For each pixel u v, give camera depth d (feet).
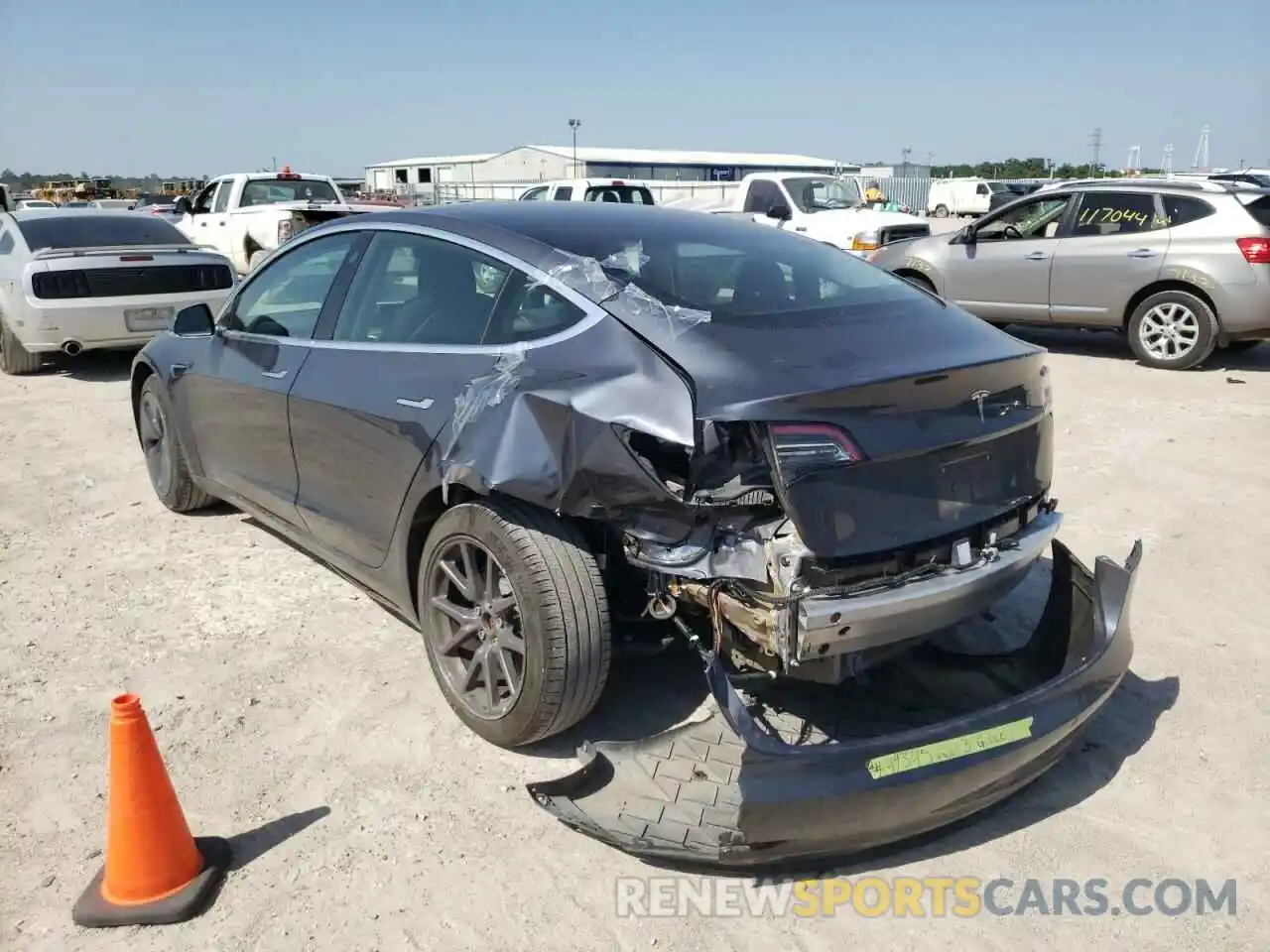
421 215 12.87
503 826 9.93
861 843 8.84
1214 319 30.96
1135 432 24.27
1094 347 37.01
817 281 11.69
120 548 16.88
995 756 9.17
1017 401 10.52
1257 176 80.28
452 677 11.51
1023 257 34.78
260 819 9.99
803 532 8.89
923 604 9.47
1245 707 12.19
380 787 10.50
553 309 10.72
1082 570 11.47
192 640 13.66
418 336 12.01
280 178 53.72
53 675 12.71
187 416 16.75
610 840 9.34
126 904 8.70
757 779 8.48
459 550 11.05
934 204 161.27
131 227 33.45
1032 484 10.85
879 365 9.54
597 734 11.35
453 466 10.57
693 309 10.12
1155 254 31.76
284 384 13.73
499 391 10.43
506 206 13.07
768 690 11.88
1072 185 34.32
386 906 8.87
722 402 8.93
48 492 19.86
